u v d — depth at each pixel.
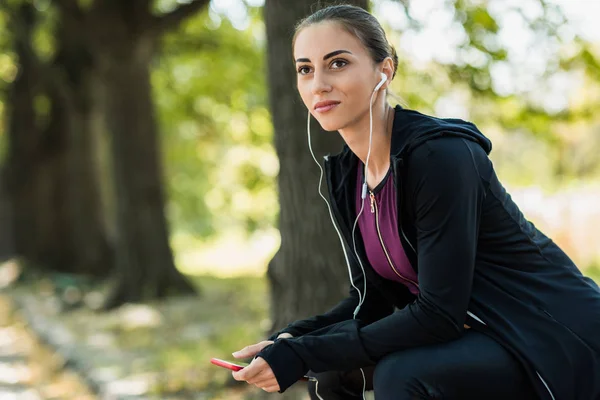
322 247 4.05
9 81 17.25
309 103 2.17
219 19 11.67
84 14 10.08
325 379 2.46
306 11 3.95
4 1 13.06
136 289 10.29
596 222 14.09
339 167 2.31
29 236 14.92
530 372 1.99
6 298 12.37
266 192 16.67
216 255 22.92
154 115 10.62
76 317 9.31
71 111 13.91
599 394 2.00
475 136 2.07
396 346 2.05
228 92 13.62
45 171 15.05
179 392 5.27
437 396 1.99
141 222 10.41
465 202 1.97
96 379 5.73
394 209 2.09
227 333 7.43
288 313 4.15
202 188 25.47
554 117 7.15
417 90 7.12
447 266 1.97
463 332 2.07
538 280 2.07
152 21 9.94
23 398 5.93
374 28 2.14
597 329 2.03
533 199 15.10
